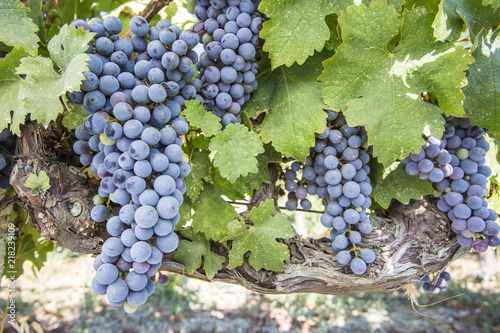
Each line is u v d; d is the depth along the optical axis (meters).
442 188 0.41
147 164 0.30
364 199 0.38
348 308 2.20
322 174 0.40
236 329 1.96
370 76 0.36
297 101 0.38
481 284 2.44
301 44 0.35
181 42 0.33
